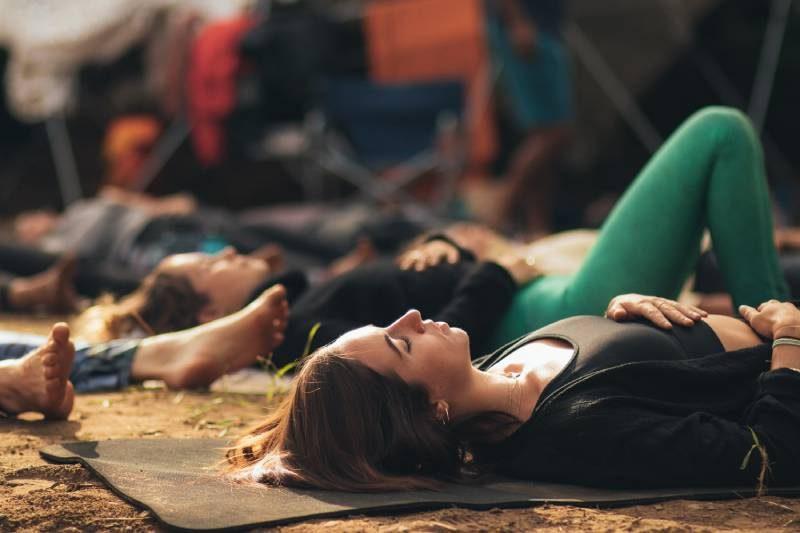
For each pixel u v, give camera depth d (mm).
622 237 4113
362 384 2812
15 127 15617
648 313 3199
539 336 3221
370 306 4352
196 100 11391
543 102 10227
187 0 11570
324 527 2416
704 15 12164
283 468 2807
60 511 2562
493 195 10656
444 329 2941
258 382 4723
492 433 3002
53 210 14961
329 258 8773
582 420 2834
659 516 2588
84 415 3904
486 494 2768
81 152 14391
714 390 2994
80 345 4570
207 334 4371
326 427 2801
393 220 9039
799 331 3025
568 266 5609
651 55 11188
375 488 2744
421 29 10648
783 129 13047
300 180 12992
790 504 2717
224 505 2562
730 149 3959
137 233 7938
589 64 11258
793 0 11891
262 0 11609
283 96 11398
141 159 12242
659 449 2770
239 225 8625
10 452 3262
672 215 4047
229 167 13656
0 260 7758
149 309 4938
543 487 2889
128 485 2744
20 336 4617
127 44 11547
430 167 10953
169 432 3639
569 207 11930
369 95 10844
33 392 3707
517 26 9898
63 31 11602
